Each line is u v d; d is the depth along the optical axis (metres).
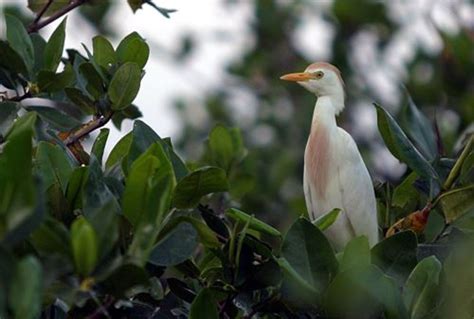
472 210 8.77
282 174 15.88
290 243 7.20
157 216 6.10
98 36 8.66
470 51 17.25
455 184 8.78
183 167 7.65
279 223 15.28
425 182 9.44
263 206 15.50
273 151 17.14
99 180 6.89
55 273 5.81
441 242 8.63
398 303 6.88
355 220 11.57
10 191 5.45
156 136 7.64
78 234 5.77
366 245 7.11
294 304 7.23
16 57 8.11
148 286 6.54
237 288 7.40
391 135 8.82
